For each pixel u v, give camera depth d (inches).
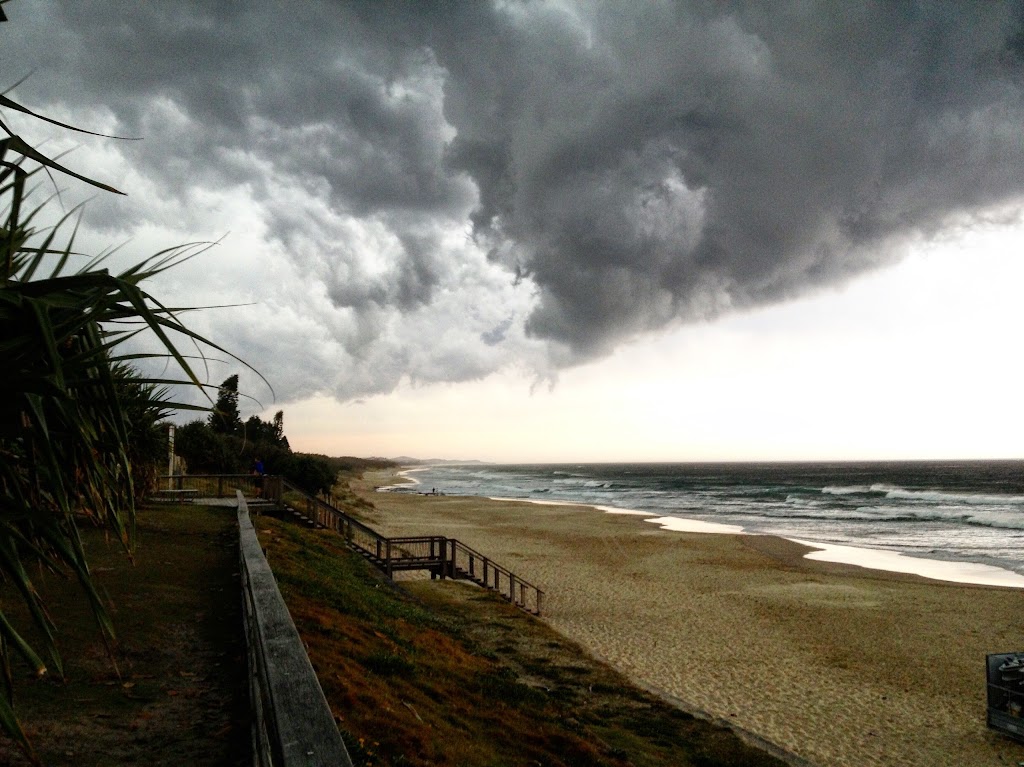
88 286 82.0
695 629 740.0
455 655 439.2
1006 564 1252.5
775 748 414.3
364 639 344.2
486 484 5349.4
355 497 2630.4
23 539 85.0
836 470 7509.8
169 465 834.8
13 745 145.0
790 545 1460.4
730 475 6540.4
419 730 244.4
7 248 81.6
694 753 385.1
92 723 160.2
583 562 1185.4
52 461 81.9
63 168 84.8
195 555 396.5
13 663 194.5
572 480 6028.5
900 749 447.8
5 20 77.5
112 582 303.7
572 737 329.1
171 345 77.4
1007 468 7367.1
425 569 831.7
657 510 2534.5
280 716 85.9
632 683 523.2
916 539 1631.4
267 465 1606.8
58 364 73.2
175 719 166.4
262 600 151.6
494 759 254.4
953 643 698.2
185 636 234.7
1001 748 451.2
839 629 746.8
